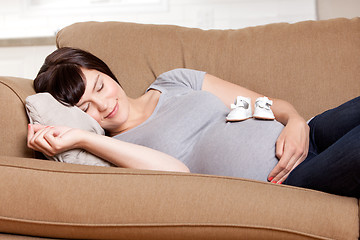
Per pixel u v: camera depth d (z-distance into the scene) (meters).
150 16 3.16
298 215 0.91
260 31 1.81
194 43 1.82
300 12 2.94
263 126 1.38
